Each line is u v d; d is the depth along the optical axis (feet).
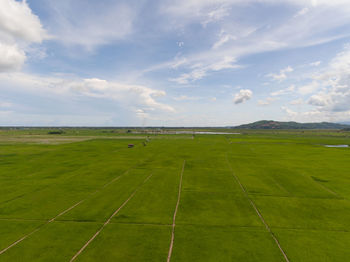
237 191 86.79
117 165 139.33
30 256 43.52
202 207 70.08
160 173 116.98
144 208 68.74
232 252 45.52
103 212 65.21
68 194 81.66
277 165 141.08
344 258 43.65
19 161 153.69
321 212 66.64
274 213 65.77
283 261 42.70
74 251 45.34
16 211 65.51
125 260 42.65
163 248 46.75
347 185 95.20
